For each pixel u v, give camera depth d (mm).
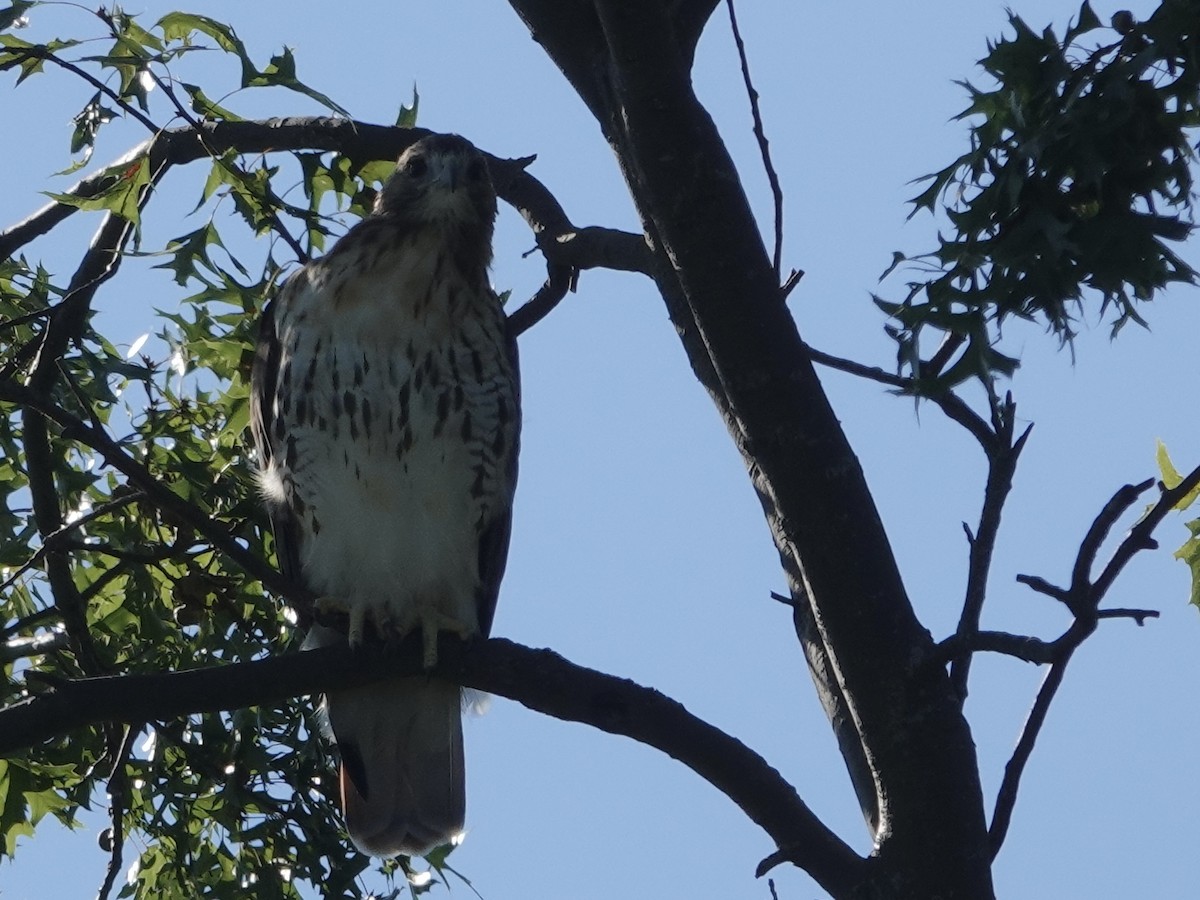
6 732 7969
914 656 7527
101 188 11188
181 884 11391
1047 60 7359
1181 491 6781
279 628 11133
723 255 7293
